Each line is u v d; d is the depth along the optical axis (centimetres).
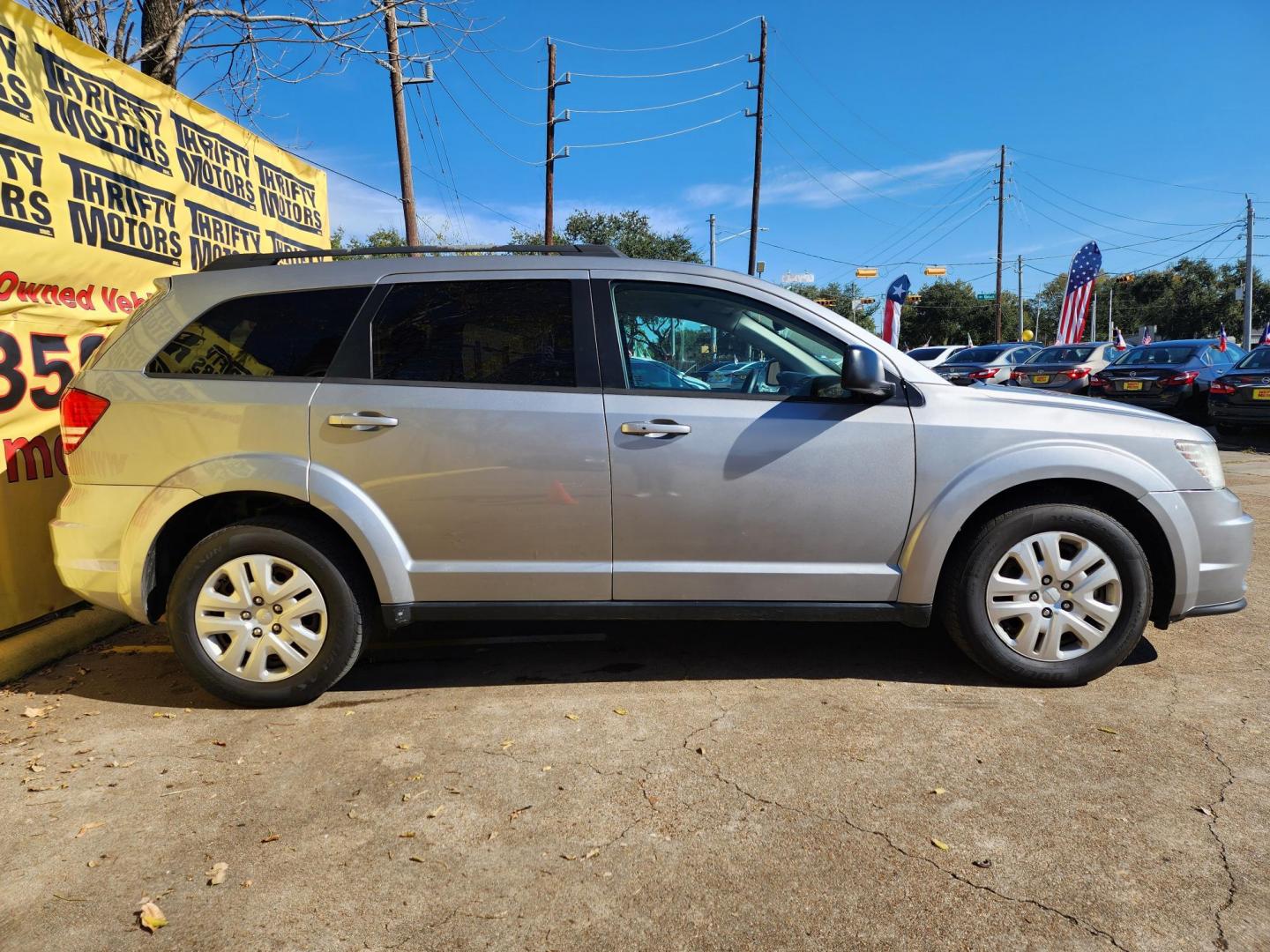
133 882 230
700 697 347
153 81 512
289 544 332
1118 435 339
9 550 399
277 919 214
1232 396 1184
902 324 6419
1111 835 245
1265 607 454
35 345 414
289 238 696
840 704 337
